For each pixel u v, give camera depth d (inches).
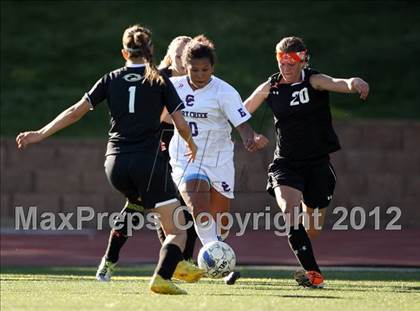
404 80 3144.7
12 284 1243.2
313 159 1259.8
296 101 1243.8
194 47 1197.7
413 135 2600.9
